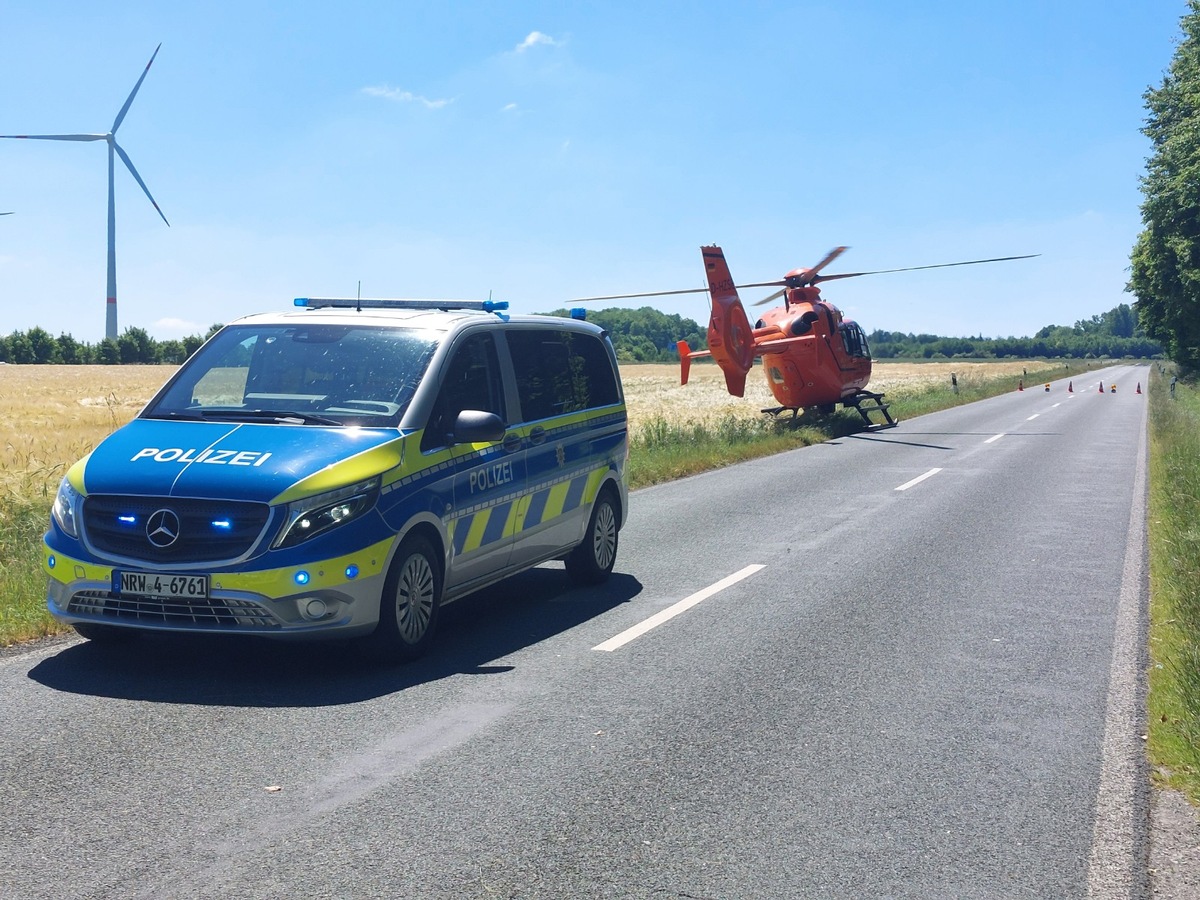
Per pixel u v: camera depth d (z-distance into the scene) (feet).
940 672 21.77
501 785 15.24
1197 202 154.51
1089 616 26.99
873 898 12.09
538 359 27.20
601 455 29.55
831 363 98.89
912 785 15.60
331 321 24.49
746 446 75.05
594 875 12.48
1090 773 16.19
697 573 32.14
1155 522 43.11
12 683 19.53
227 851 12.87
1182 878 12.73
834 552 35.94
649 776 15.74
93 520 19.89
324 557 19.39
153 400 23.24
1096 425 108.17
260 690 19.45
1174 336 247.50
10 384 244.01
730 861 12.96
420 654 21.93
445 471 22.31
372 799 14.60
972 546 37.35
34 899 11.53
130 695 18.95
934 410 139.33
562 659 22.22
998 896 12.21
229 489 19.36
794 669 21.85
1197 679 19.56
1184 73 152.35
